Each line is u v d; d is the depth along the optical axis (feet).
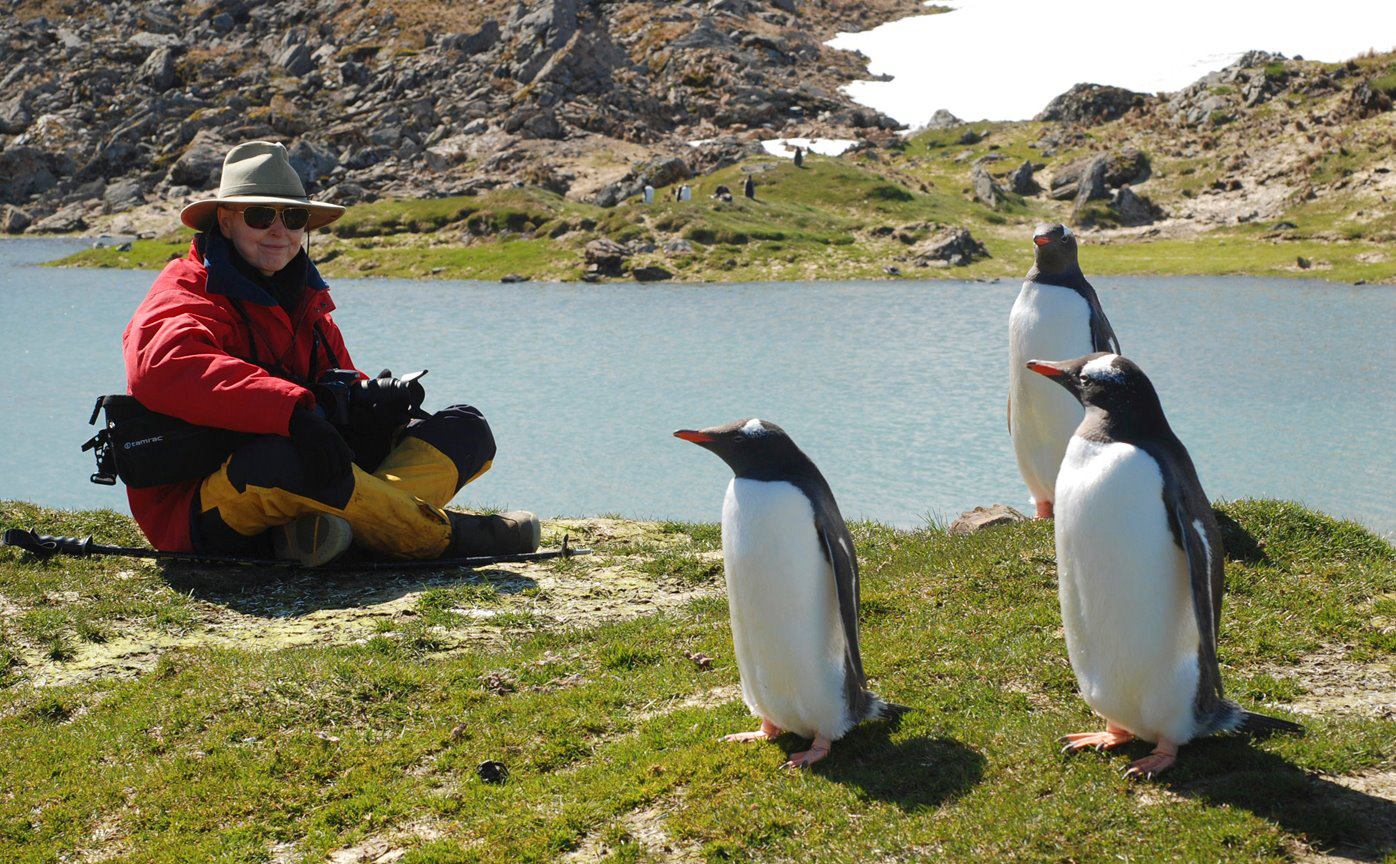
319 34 373.61
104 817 19.81
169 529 31.94
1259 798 15.97
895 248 188.24
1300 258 164.66
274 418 29.35
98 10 401.29
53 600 29.45
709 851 16.61
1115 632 16.76
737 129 305.94
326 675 23.91
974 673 22.03
